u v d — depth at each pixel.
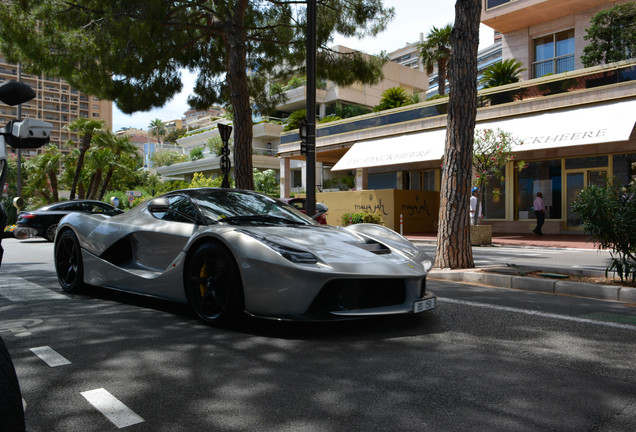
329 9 12.41
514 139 14.09
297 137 22.94
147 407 2.17
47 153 28.77
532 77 19.61
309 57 8.53
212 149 40.59
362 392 2.35
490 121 15.61
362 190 18.55
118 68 10.98
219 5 11.64
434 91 58.12
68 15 10.89
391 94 25.55
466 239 6.50
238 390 2.37
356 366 2.72
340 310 3.19
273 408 2.16
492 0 19.27
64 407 2.16
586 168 15.70
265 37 13.08
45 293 5.01
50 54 11.11
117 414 2.09
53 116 113.00
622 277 5.25
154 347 3.06
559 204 16.39
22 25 10.63
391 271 3.31
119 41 10.51
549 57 19.17
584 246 12.08
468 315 4.01
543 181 16.77
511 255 10.08
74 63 11.14
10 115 105.81
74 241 4.89
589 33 16.73
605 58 16.30
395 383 2.47
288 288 3.09
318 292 3.06
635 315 4.07
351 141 20.25
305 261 3.13
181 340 3.21
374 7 12.06
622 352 3.03
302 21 12.39
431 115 17.39
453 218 6.48
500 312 4.14
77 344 3.13
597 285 4.97
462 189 6.48
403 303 3.46
